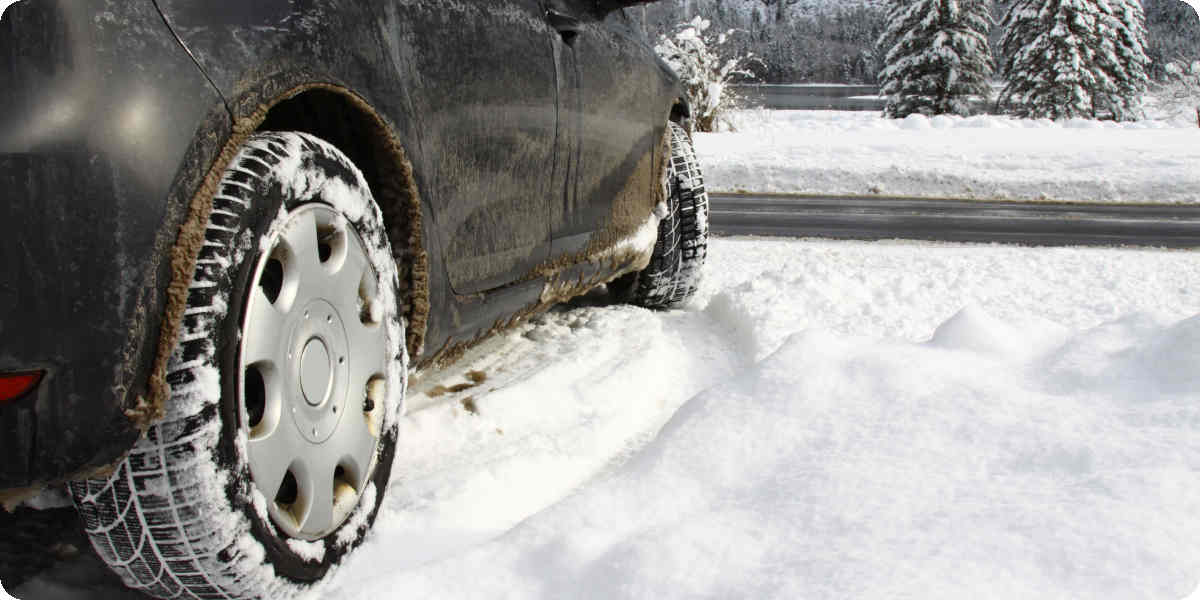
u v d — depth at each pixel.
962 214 9.87
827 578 1.51
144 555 1.52
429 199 2.26
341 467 1.90
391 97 2.07
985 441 1.99
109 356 1.38
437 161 2.29
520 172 2.79
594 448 2.84
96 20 1.41
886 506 1.76
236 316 1.54
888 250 6.84
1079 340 2.51
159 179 1.43
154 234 1.42
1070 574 1.44
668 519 1.93
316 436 1.76
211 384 1.48
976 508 1.69
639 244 3.94
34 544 2.00
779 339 3.95
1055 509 1.63
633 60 3.73
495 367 3.29
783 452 2.12
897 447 2.02
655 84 3.98
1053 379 2.30
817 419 2.24
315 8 1.83
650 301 4.55
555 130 3.00
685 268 4.57
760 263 5.96
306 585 1.72
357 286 1.93
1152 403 2.04
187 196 1.48
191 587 1.56
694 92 18.58
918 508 1.73
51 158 1.35
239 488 1.53
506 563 1.78
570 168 3.16
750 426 2.24
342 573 1.84
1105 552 1.47
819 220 9.27
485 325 2.75
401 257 2.22
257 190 1.60
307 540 1.73
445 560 1.78
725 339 4.23
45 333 1.34
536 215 2.94
